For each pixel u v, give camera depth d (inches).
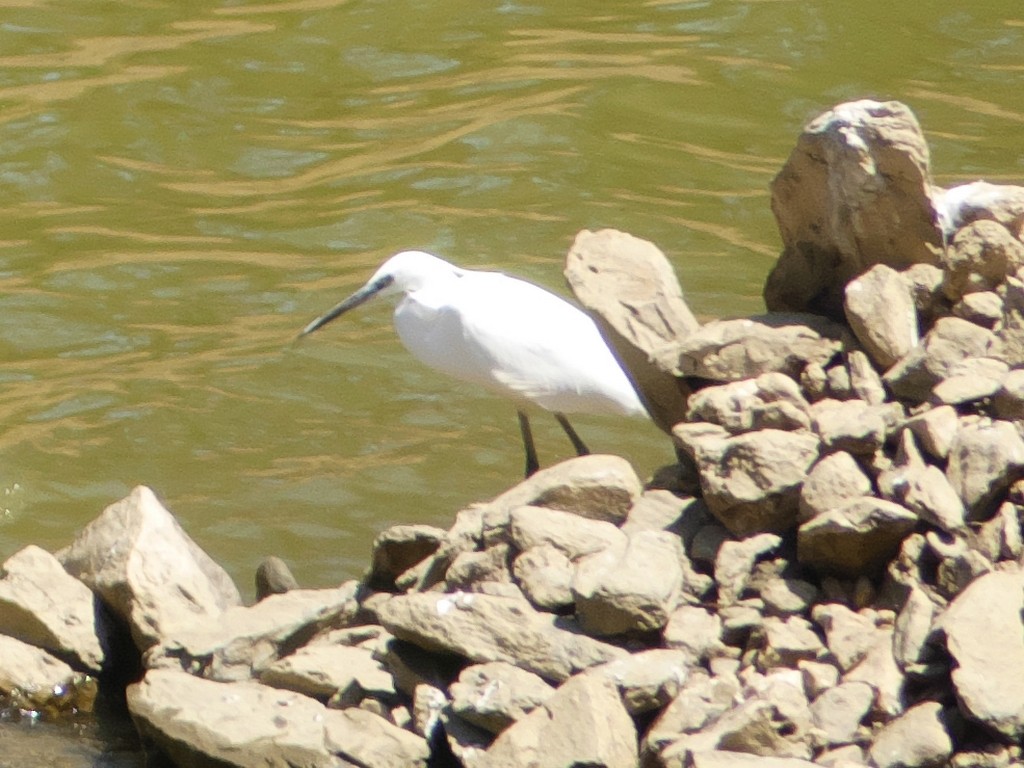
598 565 354.0
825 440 364.5
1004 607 310.2
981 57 840.9
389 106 813.2
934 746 299.1
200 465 517.7
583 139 770.8
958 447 349.4
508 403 559.8
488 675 336.5
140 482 507.5
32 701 386.6
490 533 378.3
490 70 847.1
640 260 466.3
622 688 327.6
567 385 445.7
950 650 304.7
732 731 306.0
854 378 395.5
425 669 354.9
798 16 895.7
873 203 418.6
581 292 462.3
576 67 846.5
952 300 408.8
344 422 546.6
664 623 345.7
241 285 650.2
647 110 797.9
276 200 727.7
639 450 522.0
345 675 360.2
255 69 851.4
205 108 811.4
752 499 361.4
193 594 399.5
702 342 414.0
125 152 769.6
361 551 465.4
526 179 738.2
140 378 575.5
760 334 412.2
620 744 315.0
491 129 784.3
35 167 753.0
